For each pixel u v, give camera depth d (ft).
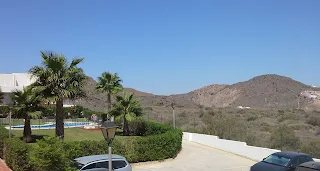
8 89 205.67
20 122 151.02
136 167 70.64
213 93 527.40
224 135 106.73
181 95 553.23
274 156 56.85
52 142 44.65
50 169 43.14
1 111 153.48
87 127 132.98
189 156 84.07
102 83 141.49
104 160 46.44
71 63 75.82
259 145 94.48
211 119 127.85
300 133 127.34
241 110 263.29
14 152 54.44
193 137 111.65
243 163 76.74
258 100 449.48
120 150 70.03
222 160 79.92
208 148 97.14
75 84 74.43
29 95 84.17
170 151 78.48
